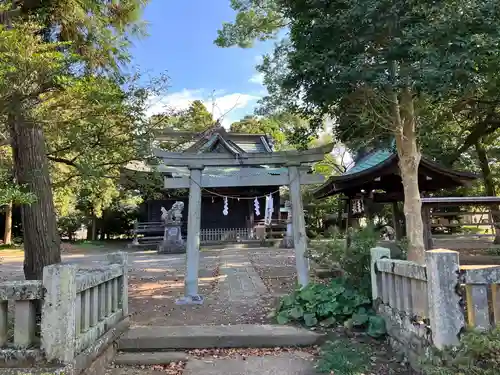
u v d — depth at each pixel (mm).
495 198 7988
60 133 4758
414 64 3635
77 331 2865
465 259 8633
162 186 6922
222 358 3717
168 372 3475
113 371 3480
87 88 3701
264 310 5340
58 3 4992
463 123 11570
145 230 19453
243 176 6566
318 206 20922
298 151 6492
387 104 5254
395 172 7820
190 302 5867
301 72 4465
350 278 4629
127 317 4281
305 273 6125
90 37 5051
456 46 3455
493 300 2707
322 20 4230
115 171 6641
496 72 4691
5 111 3291
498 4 3398
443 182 8852
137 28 6027
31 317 2789
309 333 4066
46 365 2639
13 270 10539
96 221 24875
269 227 19094
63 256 14914
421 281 3023
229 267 10180
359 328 4098
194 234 6277
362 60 3951
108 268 3760
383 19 3738
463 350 2373
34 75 3047
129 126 5582
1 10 3547
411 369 3178
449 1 3578
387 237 11406
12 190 3195
